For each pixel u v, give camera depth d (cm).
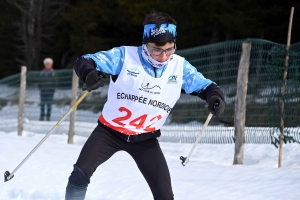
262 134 1071
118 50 543
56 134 1805
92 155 555
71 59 4159
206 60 1381
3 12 4603
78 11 3650
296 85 987
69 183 565
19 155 1102
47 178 900
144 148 565
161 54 522
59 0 4462
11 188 834
